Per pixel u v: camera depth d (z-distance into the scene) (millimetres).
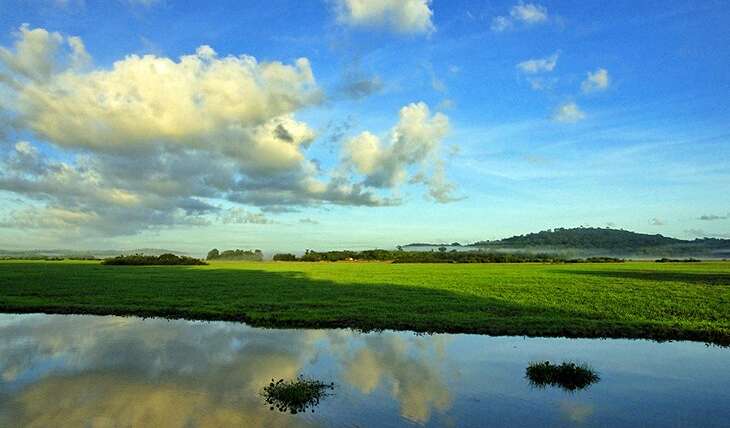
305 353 19203
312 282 51000
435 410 12938
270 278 57750
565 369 15781
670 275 67062
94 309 29641
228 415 12398
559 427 11859
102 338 22000
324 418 12242
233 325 25219
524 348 20219
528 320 25156
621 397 14047
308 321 25594
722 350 19906
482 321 25031
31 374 16094
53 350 19516
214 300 33375
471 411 12828
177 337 22203
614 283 50312
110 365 17312
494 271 81375
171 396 13898
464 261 161000
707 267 100000
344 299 33844
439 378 15867
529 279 57406
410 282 51656
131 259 105375
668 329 23094
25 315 28453
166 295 36656
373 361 17969
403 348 20094
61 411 12625
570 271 81312
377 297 35469
